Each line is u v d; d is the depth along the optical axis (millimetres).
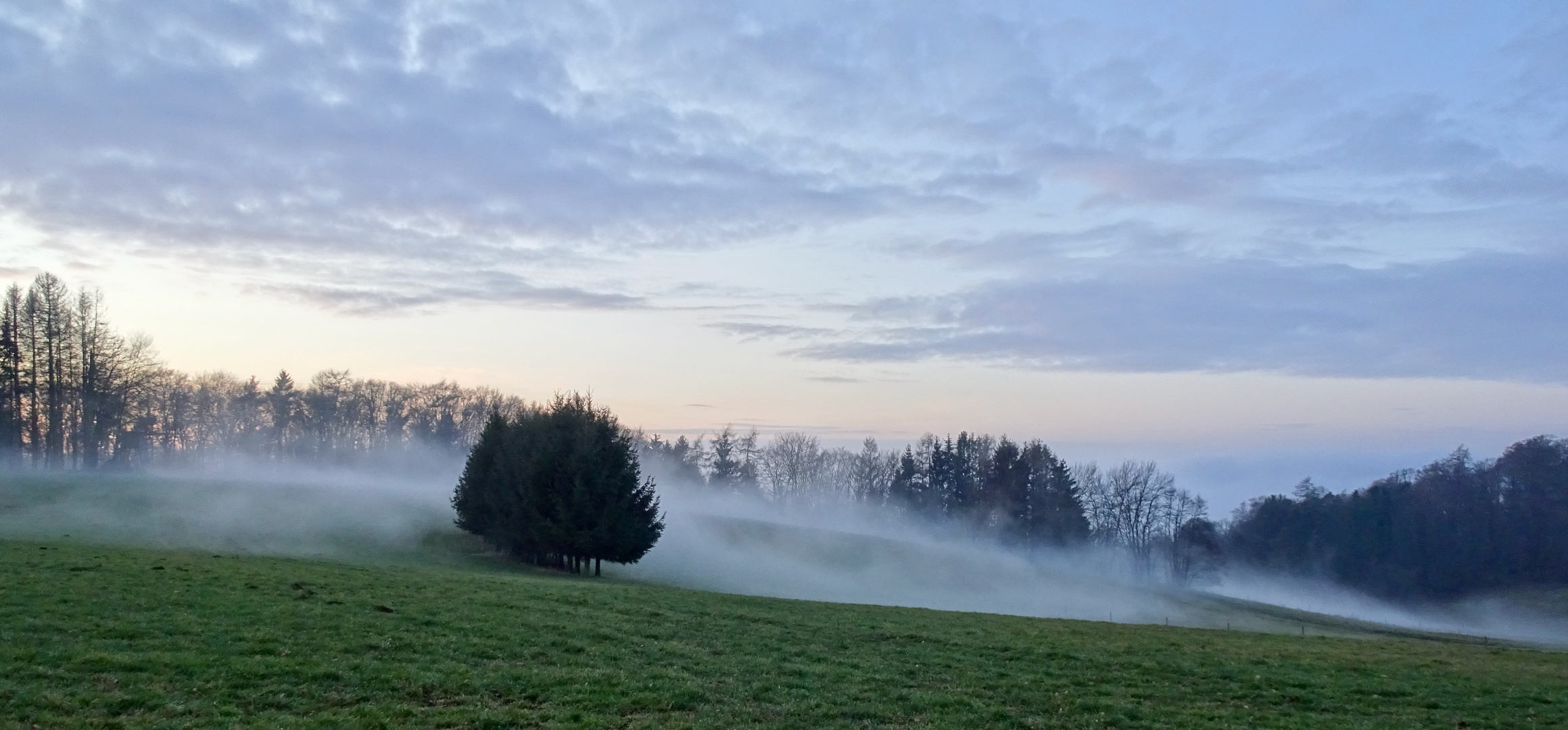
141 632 19594
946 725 17984
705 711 17672
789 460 161500
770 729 16875
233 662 17906
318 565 35594
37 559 28625
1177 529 125938
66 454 95812
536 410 64562
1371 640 39594
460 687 17750
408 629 22266
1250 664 26578
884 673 22203
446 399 149375
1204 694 22516
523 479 55219
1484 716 21688
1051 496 127125
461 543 63188
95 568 27297
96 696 15398
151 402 111562
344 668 18219
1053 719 19047
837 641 26219
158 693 15828
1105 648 28188
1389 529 140000
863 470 161750
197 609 22297
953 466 147875
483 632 22812
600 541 53000
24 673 16125
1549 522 126625
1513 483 134500
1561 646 64500
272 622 21688
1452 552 131750
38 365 88938
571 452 54688
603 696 17891
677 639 24578
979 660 24641
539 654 21172
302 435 137625
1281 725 19750
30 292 88750
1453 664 29688
